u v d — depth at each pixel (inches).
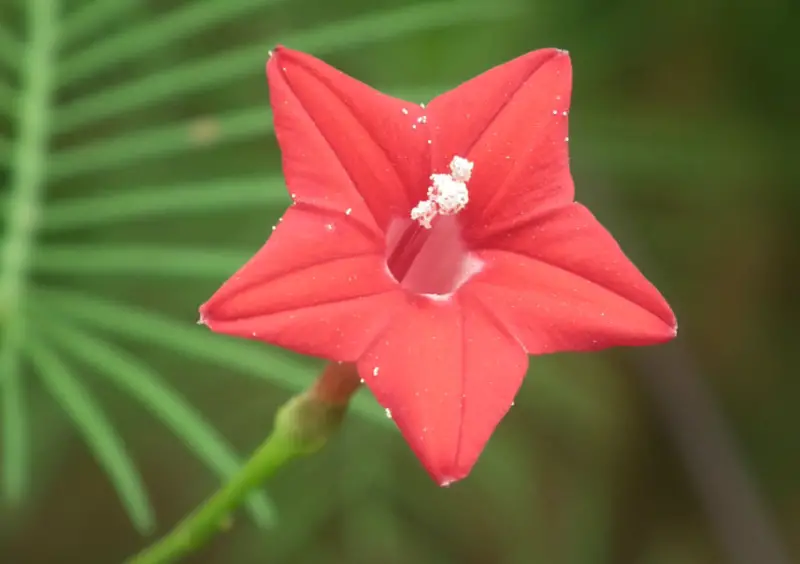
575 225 4.8
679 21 7.3
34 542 7.9
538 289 4.8
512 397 4.7
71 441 7.4
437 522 6.9
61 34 6.0
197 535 5.1
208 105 6.7
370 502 6.5
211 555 7.6
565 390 7.1
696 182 7.7
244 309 4.5
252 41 6.7
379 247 4.8
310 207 4.7
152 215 6.4
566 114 4.9
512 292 4.8
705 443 7.9
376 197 4.8
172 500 7.7
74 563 7.9
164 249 6.2
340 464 6.5
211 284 6.5
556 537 7.7
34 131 5.9
